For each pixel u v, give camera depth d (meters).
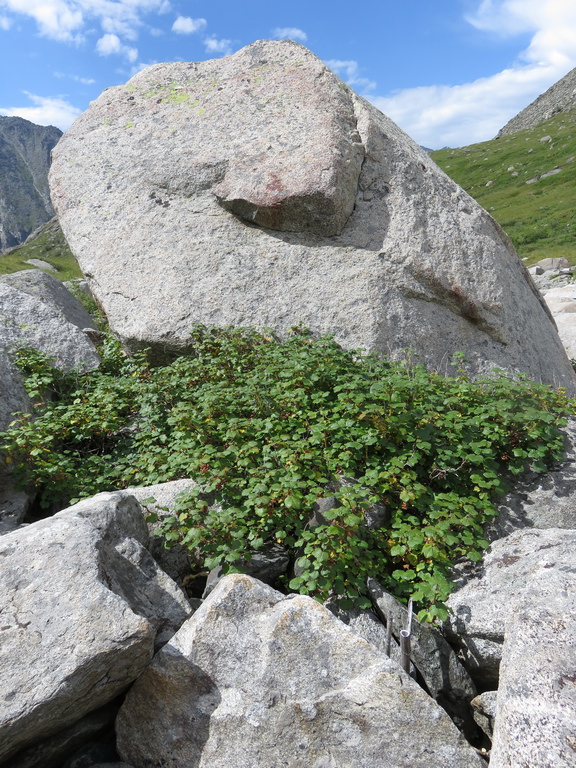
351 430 4.77
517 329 7.34
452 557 4.21
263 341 6.70
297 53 8.12
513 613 2.93
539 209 43.12
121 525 3.72
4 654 2.68
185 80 8.50
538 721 2.38
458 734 2.72
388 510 4.55
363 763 2.66
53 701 2.56
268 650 2.96
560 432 5.16
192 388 6.09
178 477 5.11
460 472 4.84
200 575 4.23
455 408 5.27
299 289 6.93
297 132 7.26
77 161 8.12
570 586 2.90
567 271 23.53
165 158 7.70
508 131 107.06
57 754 2.94
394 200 7.25
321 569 3.75
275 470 4.22
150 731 2.93
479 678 3.59
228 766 2.74
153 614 3.37
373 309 6.77
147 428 5.75
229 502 4.41
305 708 2.77
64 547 3.15
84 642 2.71
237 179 7.20
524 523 4.54
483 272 7.16
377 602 3.76
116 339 7.82
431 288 7.00
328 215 6.92
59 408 5.87
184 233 7.35
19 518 4.86
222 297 6.97
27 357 6.59
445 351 6.93
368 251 7.05
